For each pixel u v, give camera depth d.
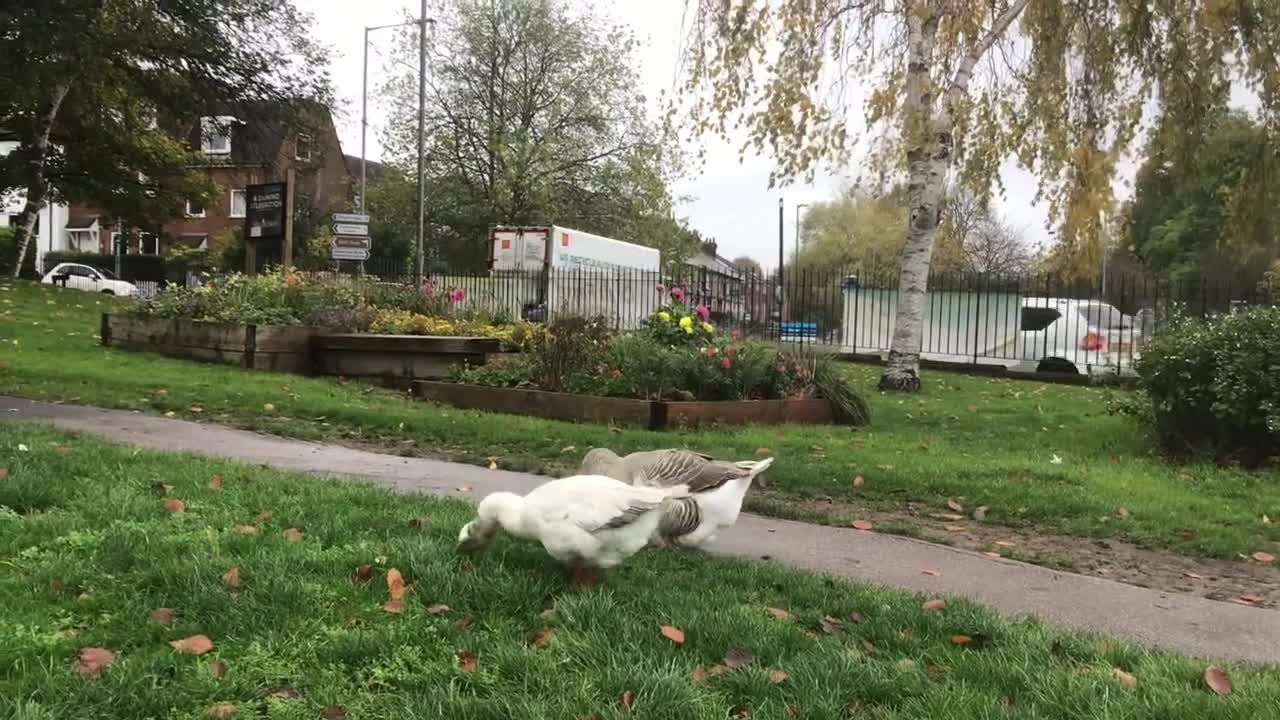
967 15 14.58
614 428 9.66
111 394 10.44
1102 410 12.87
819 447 9.00
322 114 26.30
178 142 32.66
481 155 39.38
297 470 7.09
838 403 11.34
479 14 38.09
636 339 11.43
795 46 14.57
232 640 3.45
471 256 40.38
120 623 3.54
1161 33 14.57
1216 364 8.91
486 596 4.02
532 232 24.39
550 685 3.19
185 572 4.00
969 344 21.94
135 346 14.27
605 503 4.09
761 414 10.61
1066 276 16.47
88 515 4.91
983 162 17.56
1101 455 9.34
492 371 11.89
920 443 9.64
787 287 25.08
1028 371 19.67
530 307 22.31
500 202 38.12
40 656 3.21
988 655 3.72
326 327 14.38
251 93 24.52
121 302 21.27
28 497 5.11
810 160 14.73
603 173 38.78
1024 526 6.59
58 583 3.85
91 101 24.72
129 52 20.98
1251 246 16.92
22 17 14.14
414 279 25.17
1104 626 4.48
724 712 3.06
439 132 38.84
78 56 16.09
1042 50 14.86
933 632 4.01
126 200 30.25
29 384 10.75
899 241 58.12
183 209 32.78
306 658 3.35
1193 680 3.61
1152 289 22.81
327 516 5.21
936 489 7.41
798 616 4.16
